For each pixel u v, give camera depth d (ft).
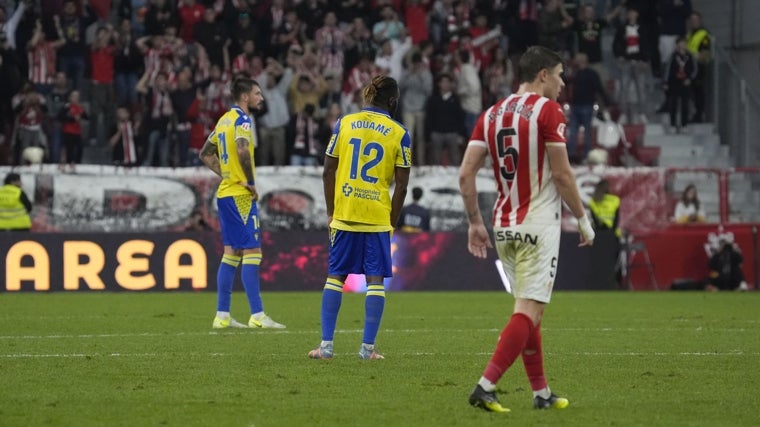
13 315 169.37
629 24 319.27
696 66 318.24
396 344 127.34
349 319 162.50
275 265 238.07
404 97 284.00
